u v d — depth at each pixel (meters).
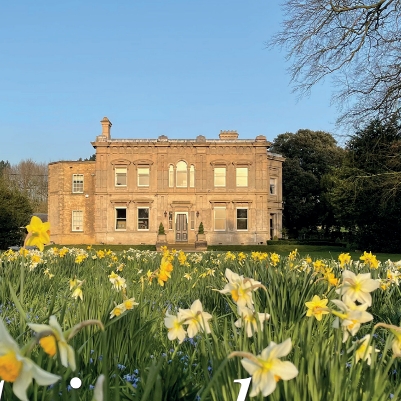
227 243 38.19
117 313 3.29
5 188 36.09
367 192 29.59
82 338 3.37
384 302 5.49
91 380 2.95
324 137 52.38
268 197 39.47
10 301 5.46
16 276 6.54
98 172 38.69
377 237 31.75
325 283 5.03
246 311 2.41
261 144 38.41
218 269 8.40
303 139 51.19
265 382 1.52
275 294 4.45
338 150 51.22
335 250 34.50
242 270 6.86
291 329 3.19
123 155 38.75
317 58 17.73
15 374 1.25
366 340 2.20
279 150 52.34
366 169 29.98
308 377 2.17
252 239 38.22
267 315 2.58
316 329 3.44
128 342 3.47
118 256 12.61
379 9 17.06
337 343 2.45
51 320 1.49
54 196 40.34
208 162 38.62
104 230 38.41
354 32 17.23
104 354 1.70
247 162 38.44
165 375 2.64
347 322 2.13
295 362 2.34
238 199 38.41
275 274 5.12
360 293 2.36
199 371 3.12
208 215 38.44
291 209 49.12
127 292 4.97
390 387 2.50
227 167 38.59
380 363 2.25
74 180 39.97
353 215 31.58
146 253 13.16
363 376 2.30
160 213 38.44
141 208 38.81
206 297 6.00
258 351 2.36
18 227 34.25
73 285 4.05
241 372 2.26
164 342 4.00
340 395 2.11
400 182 19.78
